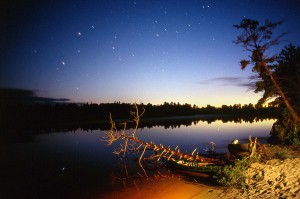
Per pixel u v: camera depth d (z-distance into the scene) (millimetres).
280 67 26141
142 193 15008
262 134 41062
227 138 38375
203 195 12648
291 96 25500
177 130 57500
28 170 23750
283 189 10320
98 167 23578
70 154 31562
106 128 78062
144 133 52094
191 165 18109
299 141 21219
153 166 22250
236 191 11766
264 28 23312
